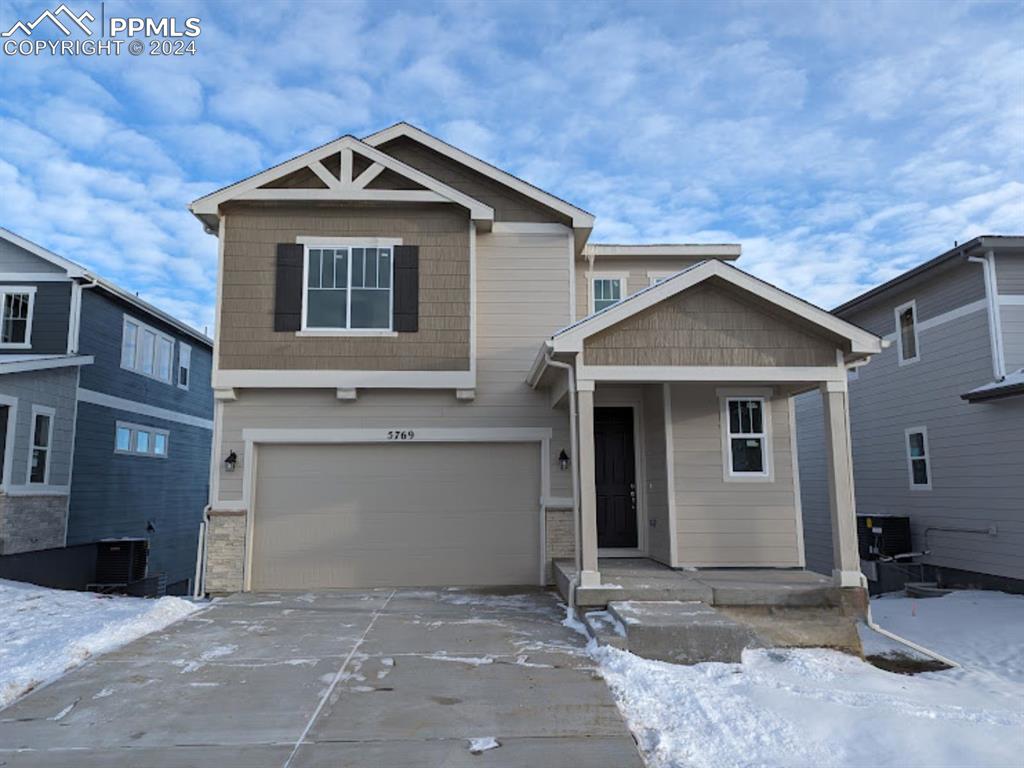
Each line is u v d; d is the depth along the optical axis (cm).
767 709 514
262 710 512
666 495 976
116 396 1633
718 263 836
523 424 1076
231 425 1039
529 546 1066
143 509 1762
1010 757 439
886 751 445
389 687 563
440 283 1063
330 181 1047
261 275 1044
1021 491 1176
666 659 652
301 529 1042
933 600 1188
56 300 1463
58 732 471
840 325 832
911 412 1459
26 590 1029
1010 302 1238
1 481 1255
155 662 633
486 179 1130
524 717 500
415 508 1060
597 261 1277
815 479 1775
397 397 1062
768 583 838
